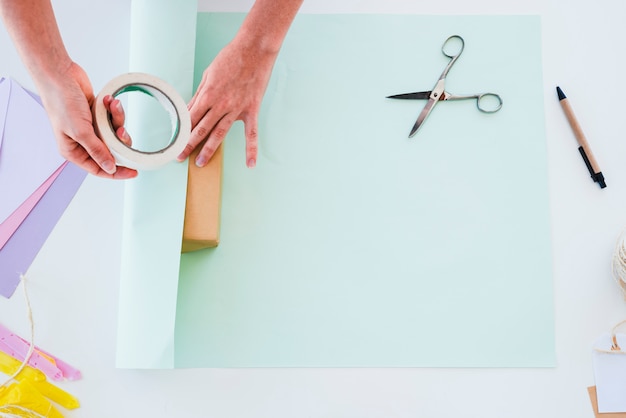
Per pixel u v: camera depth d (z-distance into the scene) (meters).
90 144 0.78
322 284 0.94
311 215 0.95
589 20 1.02
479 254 0.96
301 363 0.93
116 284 0.94
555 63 1.01
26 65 0.74
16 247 0.94
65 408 0.91
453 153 0.98
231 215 0.95
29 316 0.92
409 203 0.96
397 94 0.98
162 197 0.89
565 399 0.93
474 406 0.93
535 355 0.94
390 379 0.93
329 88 0.98
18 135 0.96
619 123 1.00
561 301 0.95
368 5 1.01
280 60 0.99
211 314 0.93
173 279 0.88
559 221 0.97
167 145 0.87
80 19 0.99
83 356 0.92
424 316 0.94
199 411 0.92
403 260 0.95
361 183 0.96
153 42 0.92
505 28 1.01
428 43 1.00
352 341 0.93
